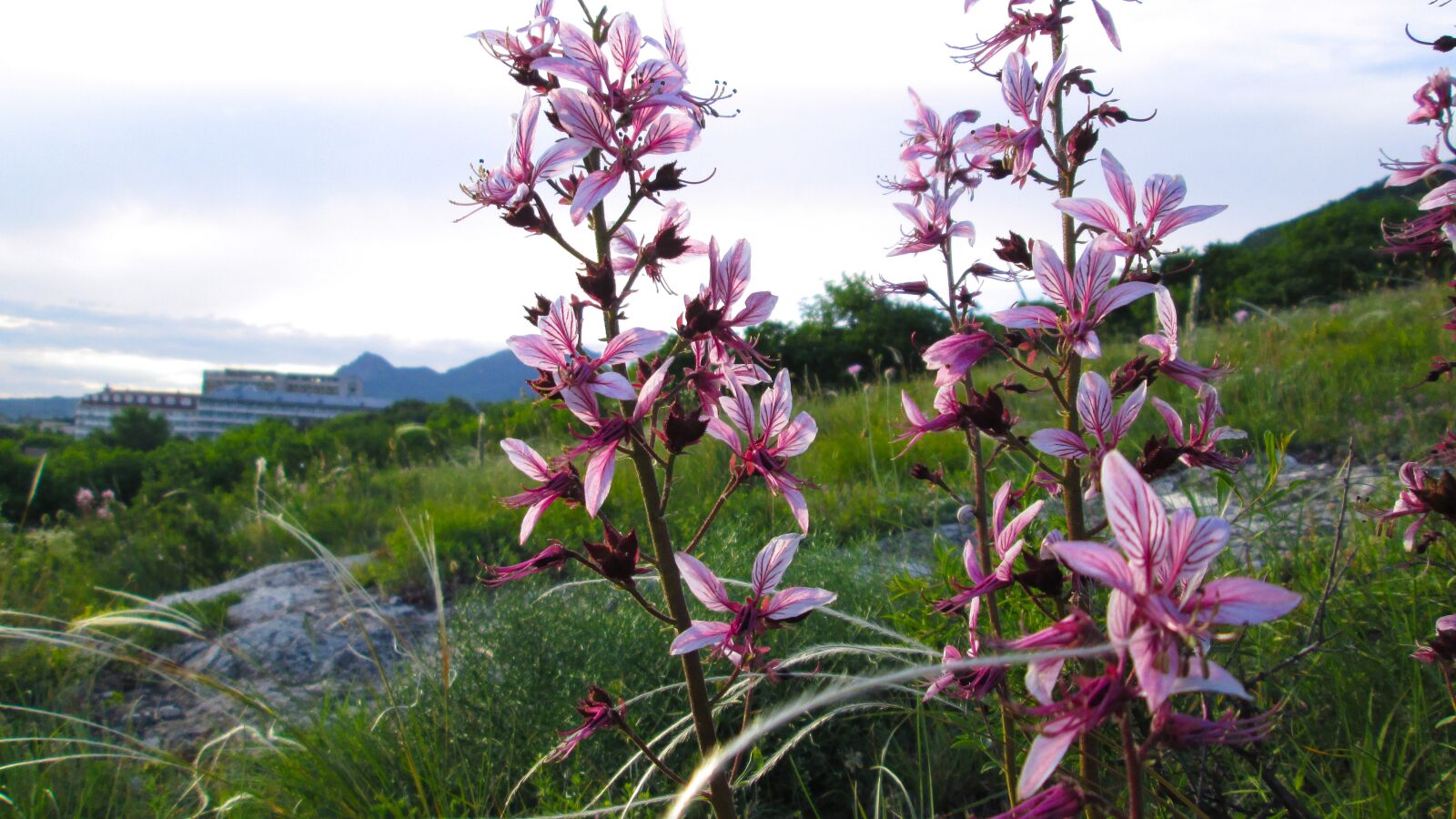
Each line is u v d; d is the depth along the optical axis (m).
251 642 6.17
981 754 3.60
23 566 8.86
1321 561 4.00
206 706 5.30
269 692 5.37
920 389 10.59
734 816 2.36
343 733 4.11
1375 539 3.94
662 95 2.43
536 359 2.51
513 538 7.33
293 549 10.20
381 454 20.72
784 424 2.55
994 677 2.30
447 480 12.49
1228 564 3.80
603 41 2.48
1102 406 2.15
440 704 4.12
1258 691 3.01
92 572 9.26
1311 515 4.31
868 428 7.83
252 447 21.50
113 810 4.16
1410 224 3.20
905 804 3.45
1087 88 2.61
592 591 4.77
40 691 5.54
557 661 4.20
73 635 4.71
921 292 3.46
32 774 4.20
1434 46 3.05
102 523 11.83
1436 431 6.38
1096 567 1.26
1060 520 2.98
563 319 2.46
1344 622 3.41
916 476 3.04
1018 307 2.24
